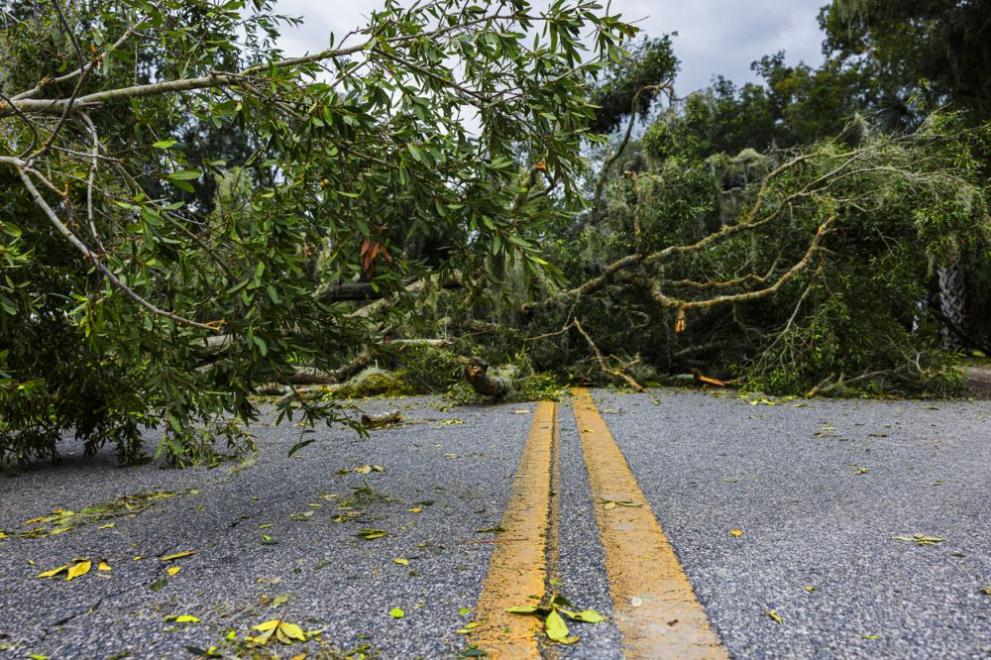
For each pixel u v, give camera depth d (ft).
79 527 8.82
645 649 4.95
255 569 6.87
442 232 9.02
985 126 26.84
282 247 8.16
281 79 7.68
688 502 9.34
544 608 5.62
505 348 29.96
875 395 24.90
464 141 8.71
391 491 10.46
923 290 26.91
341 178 8.57
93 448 14.67
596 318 30.99
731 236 29.76
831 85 64.95
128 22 10.17
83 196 9.91
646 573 6.51
